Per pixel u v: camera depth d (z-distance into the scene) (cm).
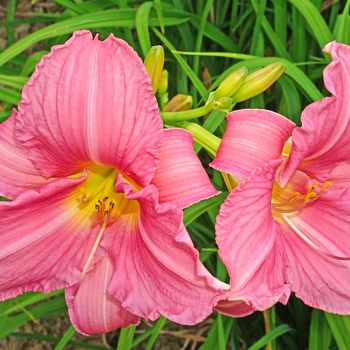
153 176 37
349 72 37
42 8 75
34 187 39
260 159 38
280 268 39
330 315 47
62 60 35
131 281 39
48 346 63
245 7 60
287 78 52
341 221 42
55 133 37
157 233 37
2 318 50
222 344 48
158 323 49
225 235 36
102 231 40
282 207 41
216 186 54
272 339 50
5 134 39
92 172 41
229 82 41
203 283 36
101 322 42
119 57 35
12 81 49
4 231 39
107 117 36
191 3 61
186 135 38
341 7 63
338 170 42
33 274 40
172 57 60
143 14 51
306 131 36
